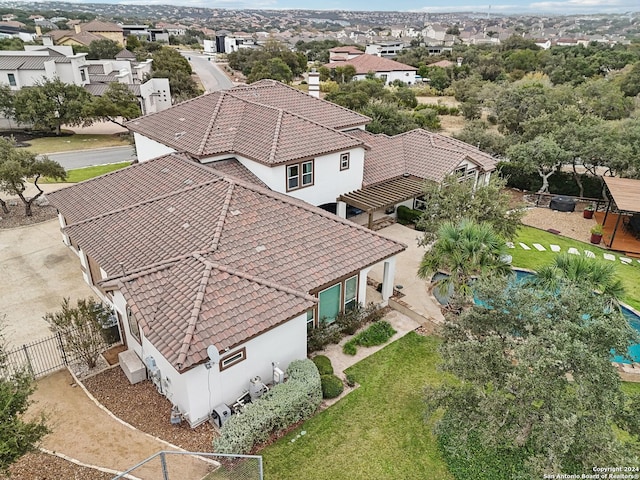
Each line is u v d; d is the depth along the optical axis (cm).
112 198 2436
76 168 4575
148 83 7062
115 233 2080
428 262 2011
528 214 3600
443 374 1805
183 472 1337
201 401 1501
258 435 1430
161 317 1537
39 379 1711
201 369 1448
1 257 2673
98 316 1916
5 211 3253
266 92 3434
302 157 2641
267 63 10975
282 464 1411
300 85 10838
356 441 1501
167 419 1548
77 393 1653
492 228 2150
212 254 1794
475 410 1323
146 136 3077
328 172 2856
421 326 2114
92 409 1582
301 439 1502
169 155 2714
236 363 1552
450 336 1484
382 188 3111
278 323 1586
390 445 1491
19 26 17000
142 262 1847
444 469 1413
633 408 1215
